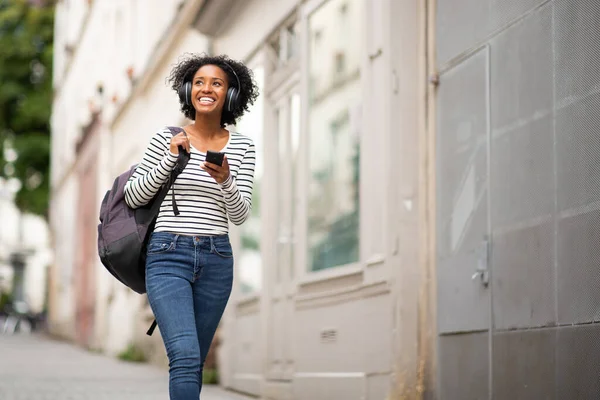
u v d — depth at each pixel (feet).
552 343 17.52
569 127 17.20
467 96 21.30
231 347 37.42
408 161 23.43
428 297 22.86
